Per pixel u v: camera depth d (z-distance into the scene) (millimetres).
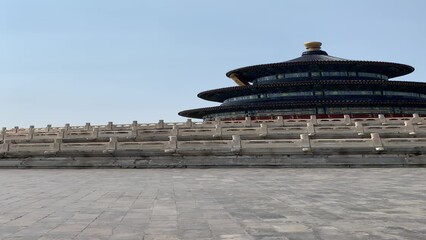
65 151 34906
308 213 11172
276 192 16297
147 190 17172
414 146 32531
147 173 27312
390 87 83938
